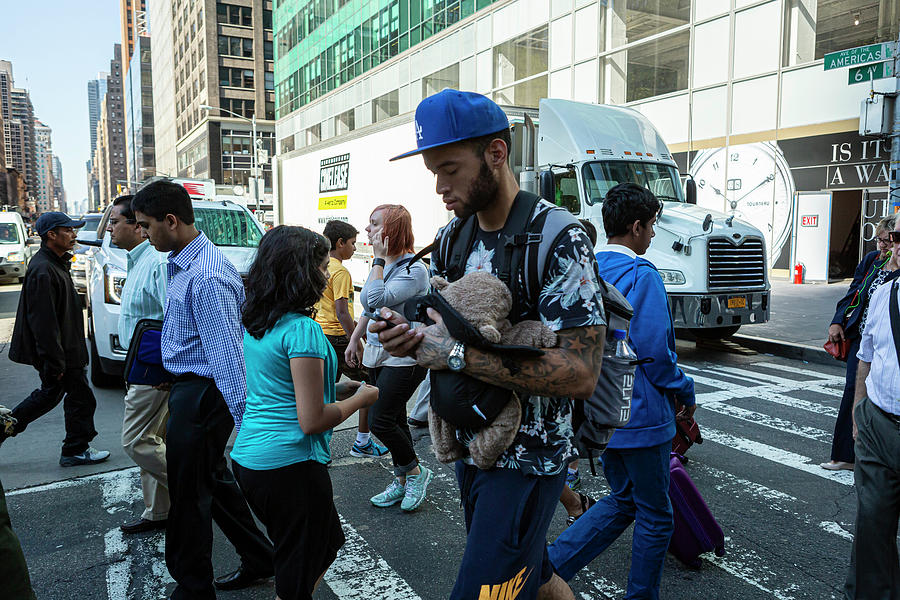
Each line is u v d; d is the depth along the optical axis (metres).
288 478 2.43
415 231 12.81
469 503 1.95
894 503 2.57
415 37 29.81
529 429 1.78
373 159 14.44
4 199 145.12
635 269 2.64
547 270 1.71
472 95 1.72
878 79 10.10
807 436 5.55
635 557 2.65
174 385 2.87
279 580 2.49
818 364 8.74
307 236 2.49
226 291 2.82
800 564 3.40
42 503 4.21
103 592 3.16
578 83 20.84
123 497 4.30
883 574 2.62
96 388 7.44
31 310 4.52
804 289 14.72
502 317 1.70
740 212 16.92
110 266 6.97
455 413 1.73
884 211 14.06
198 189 15.62
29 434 5.77
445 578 3.29
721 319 8.34
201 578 2.81
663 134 18.64
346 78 38.09
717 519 3.94
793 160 15.69
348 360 4.47
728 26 16.69
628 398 2.13
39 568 3.38
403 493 4.21
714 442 5.40
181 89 91.12
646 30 18.69
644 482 2.61
